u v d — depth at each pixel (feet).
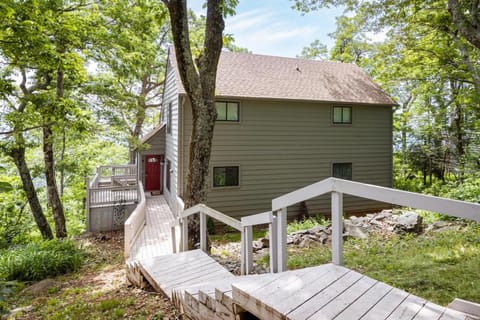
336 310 6.55
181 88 36.04
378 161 45.88
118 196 40.04
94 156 67.56
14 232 39.68
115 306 13.76
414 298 7.09
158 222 35.65
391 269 14.19
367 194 7.43
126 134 53.78
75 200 62.49
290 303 6.84
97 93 41.24
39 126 30.32
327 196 42.55
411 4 34.91
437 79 46.85
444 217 28.66
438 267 13.99
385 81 53.47
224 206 37.86
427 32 40.47
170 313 11.93
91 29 33.32
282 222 9.97
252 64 44.42
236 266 17.08
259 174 39.37
